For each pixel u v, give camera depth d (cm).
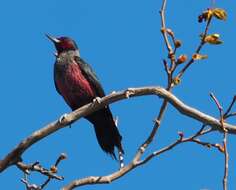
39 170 1040
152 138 986
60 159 1009
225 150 811
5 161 1064
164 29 945
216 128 952
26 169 1046
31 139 1070
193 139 945
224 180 786
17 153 1063
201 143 939
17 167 1066
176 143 948
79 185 957
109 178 959
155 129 988
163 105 996
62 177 1001
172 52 945
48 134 1088
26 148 1070
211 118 952
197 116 961
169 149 952
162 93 991
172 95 982
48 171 1011
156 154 953
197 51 930
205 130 945
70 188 955
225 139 818
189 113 972
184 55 944
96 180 955
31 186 991
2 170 1069
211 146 935
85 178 959
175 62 952
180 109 980
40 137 1078
